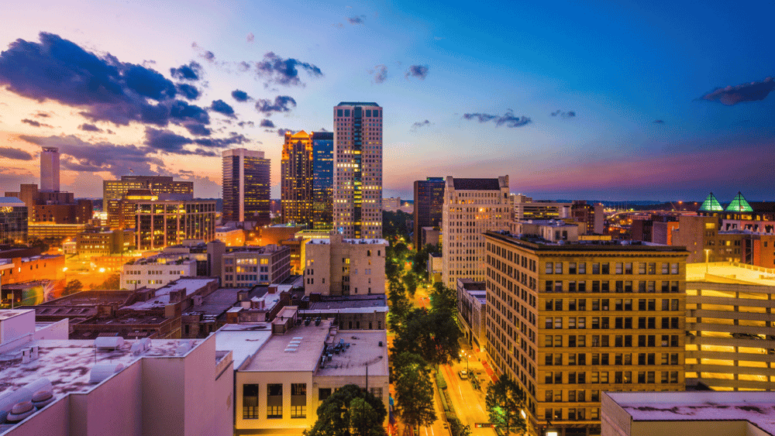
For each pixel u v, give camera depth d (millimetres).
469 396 99000
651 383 77438
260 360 69125
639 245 82438
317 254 128750
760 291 78500
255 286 147500
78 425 28750
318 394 63906
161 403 37000
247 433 63719
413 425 75688
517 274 90500
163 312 94188
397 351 103000
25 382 33344
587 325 77750
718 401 45969
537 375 77500
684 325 78000
